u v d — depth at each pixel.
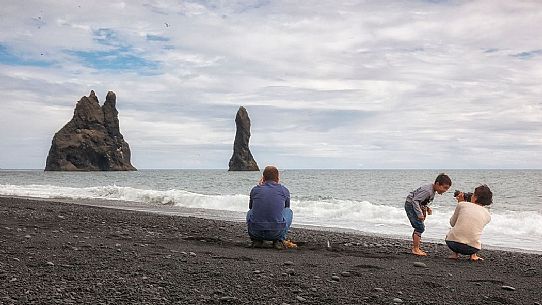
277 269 6.88
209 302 4.95
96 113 155.25
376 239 12.40
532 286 6.39
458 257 9.15
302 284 5.86
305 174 109.31
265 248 9.58
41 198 29.89
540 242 13.30
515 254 10.12
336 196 39.59
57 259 7.07
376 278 6.50
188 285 5.65
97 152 151.88
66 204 21.58
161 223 14.59
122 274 6.13
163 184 61.19
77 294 5.04
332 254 8.98
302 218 19.53
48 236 9.97
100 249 8.33
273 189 9.57
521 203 32.00
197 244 9.88
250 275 6.33
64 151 149.25
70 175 103.62
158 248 8.91
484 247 12.35
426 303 5.25
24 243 8.68
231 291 5.43
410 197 9.62
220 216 19.73
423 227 9.52
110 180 74.31
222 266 6.98
